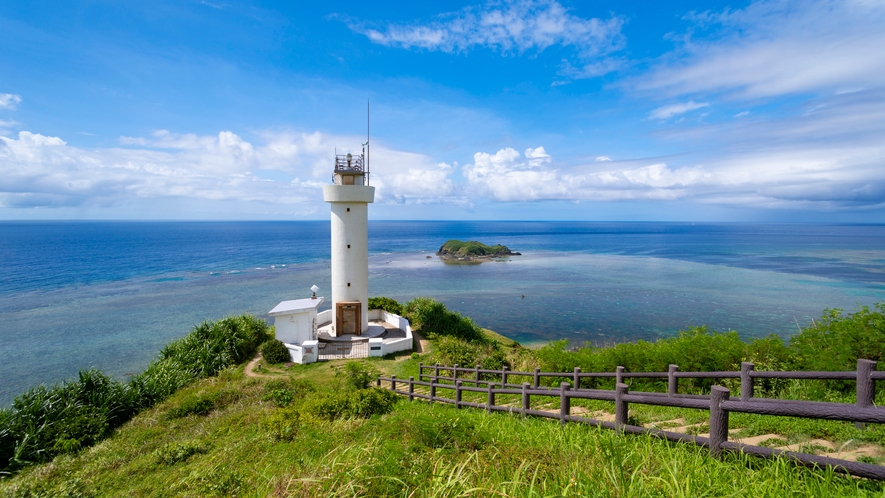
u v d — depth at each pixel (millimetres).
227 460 8391
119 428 14250
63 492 8922
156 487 8133
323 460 5535
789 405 3916
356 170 24484
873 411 3371
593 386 12672
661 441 4949
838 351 9367
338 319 24578
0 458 12047
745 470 3949
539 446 5383
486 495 3928
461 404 9844
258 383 17547
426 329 26828
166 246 124875
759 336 34938
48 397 14633
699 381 11023
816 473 3676
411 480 4461
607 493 3643
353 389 15039
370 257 99562
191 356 20578
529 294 54125
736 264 82500
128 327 36906
